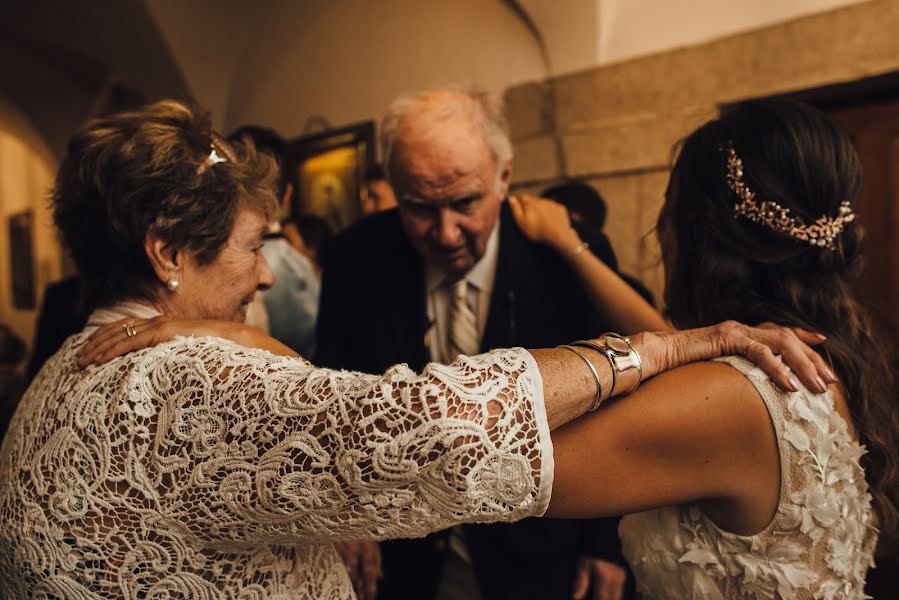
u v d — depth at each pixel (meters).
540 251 1.55
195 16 4.47
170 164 0.82
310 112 4.31
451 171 1.35
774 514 0.77
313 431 0.64
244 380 0.69
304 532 0.67
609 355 0.74
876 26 2.10
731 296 0.90
